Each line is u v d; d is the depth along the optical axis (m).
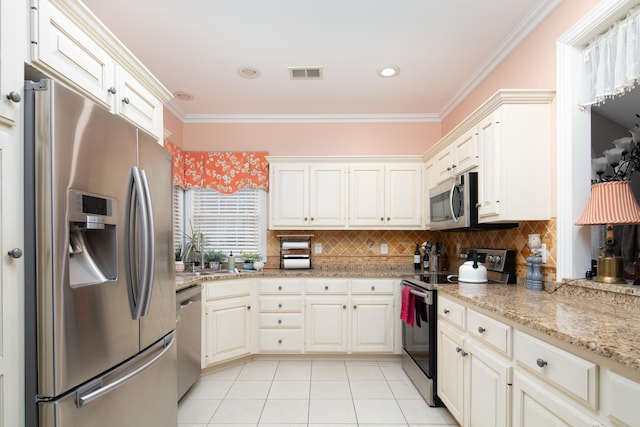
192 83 2.96
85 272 1.21
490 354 1.52
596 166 1.94
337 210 3.40
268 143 3.74
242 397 2.38
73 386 1.05
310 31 2.21
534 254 2.03
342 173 3.42
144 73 1.68
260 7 1.98
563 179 1.84
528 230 2.16
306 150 3.74
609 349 0.88
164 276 1.67
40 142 1.00
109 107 1.43
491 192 2.06
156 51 2.44
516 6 1.97
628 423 0.84
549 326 1.13
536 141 1.95
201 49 2.42
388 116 3.71
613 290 1.52
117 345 1.27
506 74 2.40
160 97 1.92
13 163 0.96
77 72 1.23
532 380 1.24
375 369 2.90
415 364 2.53
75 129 1.09
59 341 1.00
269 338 3.09
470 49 2.43
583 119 1.81
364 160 3.41
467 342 1.75
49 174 1.00
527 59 2.16
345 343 3.07
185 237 3.63
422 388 2.37
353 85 3.00
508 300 1.63
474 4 1.96
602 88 1.65
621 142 1.84
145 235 1.38
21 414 0.98
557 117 1.88
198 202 3.71
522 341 1.29
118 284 1.28
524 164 1.95
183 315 2.30
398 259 3.68
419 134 3.74
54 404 0.99
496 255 2.42
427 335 2.28
